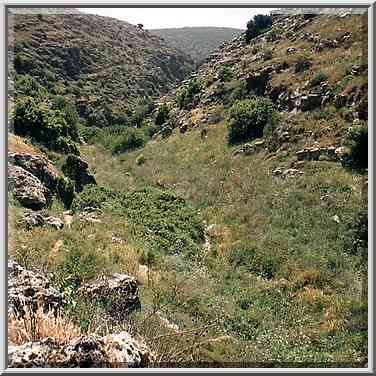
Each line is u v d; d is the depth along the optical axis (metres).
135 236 15.38
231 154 25.22
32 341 4.92
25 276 6.96
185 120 34.62
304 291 12.06
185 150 29.73
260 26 42.00
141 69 61.53
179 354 6.65
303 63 27.16
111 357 4.79
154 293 10.33
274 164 21.52
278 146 22.88
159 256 13.94
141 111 46.47
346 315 10.35
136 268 11.78
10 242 10.65
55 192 18.27
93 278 9.64
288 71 28.02
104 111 47.50
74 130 35.97
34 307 6.13
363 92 21.12
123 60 60.41
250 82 30.45
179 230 17.12
